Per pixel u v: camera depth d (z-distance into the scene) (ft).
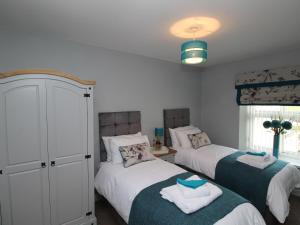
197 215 4.79
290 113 11.02
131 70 10.39
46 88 6.18
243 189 7.70
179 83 12.98
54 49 7.84
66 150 6.64
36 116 6.07
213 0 4.96
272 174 7.55
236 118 12.43
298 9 5.41
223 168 8.67
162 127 12.11
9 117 5.67
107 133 9.38
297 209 8.61
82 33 7.31
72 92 6.69
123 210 6.38
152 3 5.11
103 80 9.34
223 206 5.16
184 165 10.52
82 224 7.11
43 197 6.28
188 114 13.46
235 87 12.21
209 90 13.98
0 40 6.73
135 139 9.34
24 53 7.19
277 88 10.35
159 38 7.88
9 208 5.78
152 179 6.82
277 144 10.50
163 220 4.82
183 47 5.74
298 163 10.41
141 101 10.94
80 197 7.04
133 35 7.53
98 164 9.30
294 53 9.69
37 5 5.20
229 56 11.00
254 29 6.92
